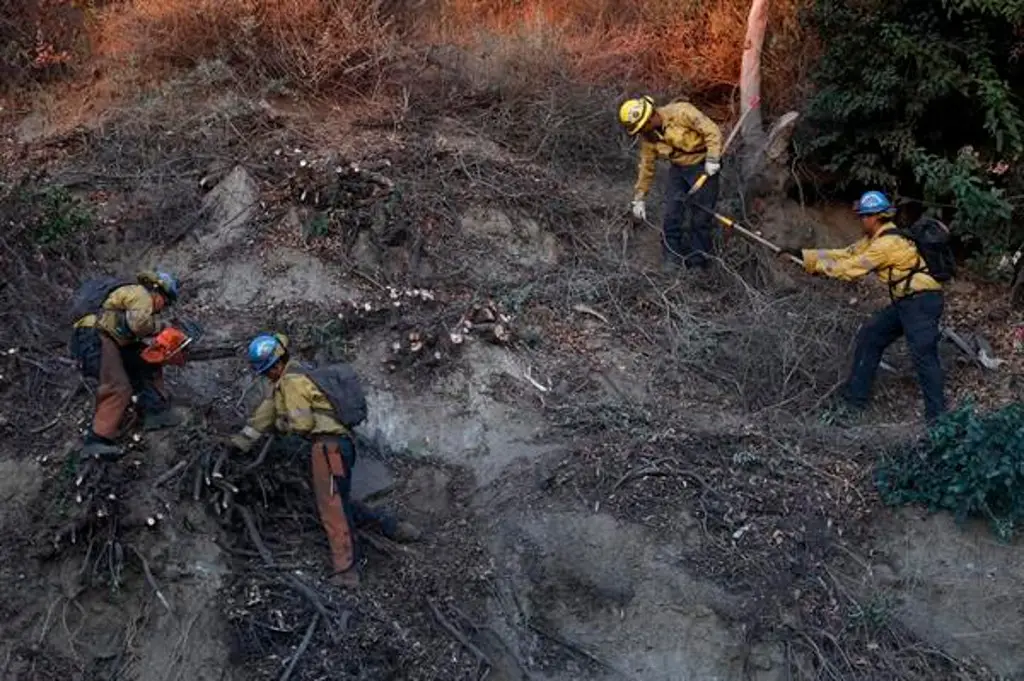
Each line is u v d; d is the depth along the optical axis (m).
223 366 7.96
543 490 7.59
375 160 9.26
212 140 9.40
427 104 10.07
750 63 10.18
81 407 7.54
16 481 7.13
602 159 10.14
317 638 6.75
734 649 7.10
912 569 7.49
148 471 7.12
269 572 6.93
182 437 7.26
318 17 10.30
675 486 7.63
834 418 8.44
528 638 7.14
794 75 10.52
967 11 9.35
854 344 8.73
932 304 8.07
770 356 8.68
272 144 9.38
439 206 9.13
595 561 7.32
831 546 7.50
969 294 9.77
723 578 7.27
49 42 10.27
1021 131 9.34
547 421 8.05
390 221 8.91
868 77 9.53
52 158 9.41
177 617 6.74
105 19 10.48
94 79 10.21
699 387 8.55
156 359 7.08
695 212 9.19
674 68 10.79
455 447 7.92
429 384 8.12
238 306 8.47
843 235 10.10
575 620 7.21
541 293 8.93
